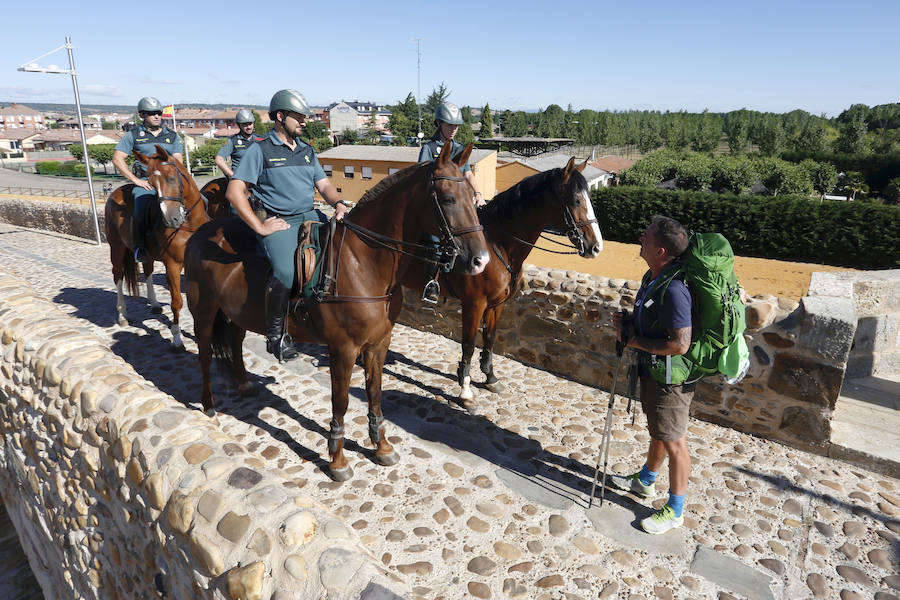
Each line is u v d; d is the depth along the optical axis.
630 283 5.46
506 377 5.81
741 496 3.88
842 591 3.07
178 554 2.30
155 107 6.99
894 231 14.40
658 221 3.18
